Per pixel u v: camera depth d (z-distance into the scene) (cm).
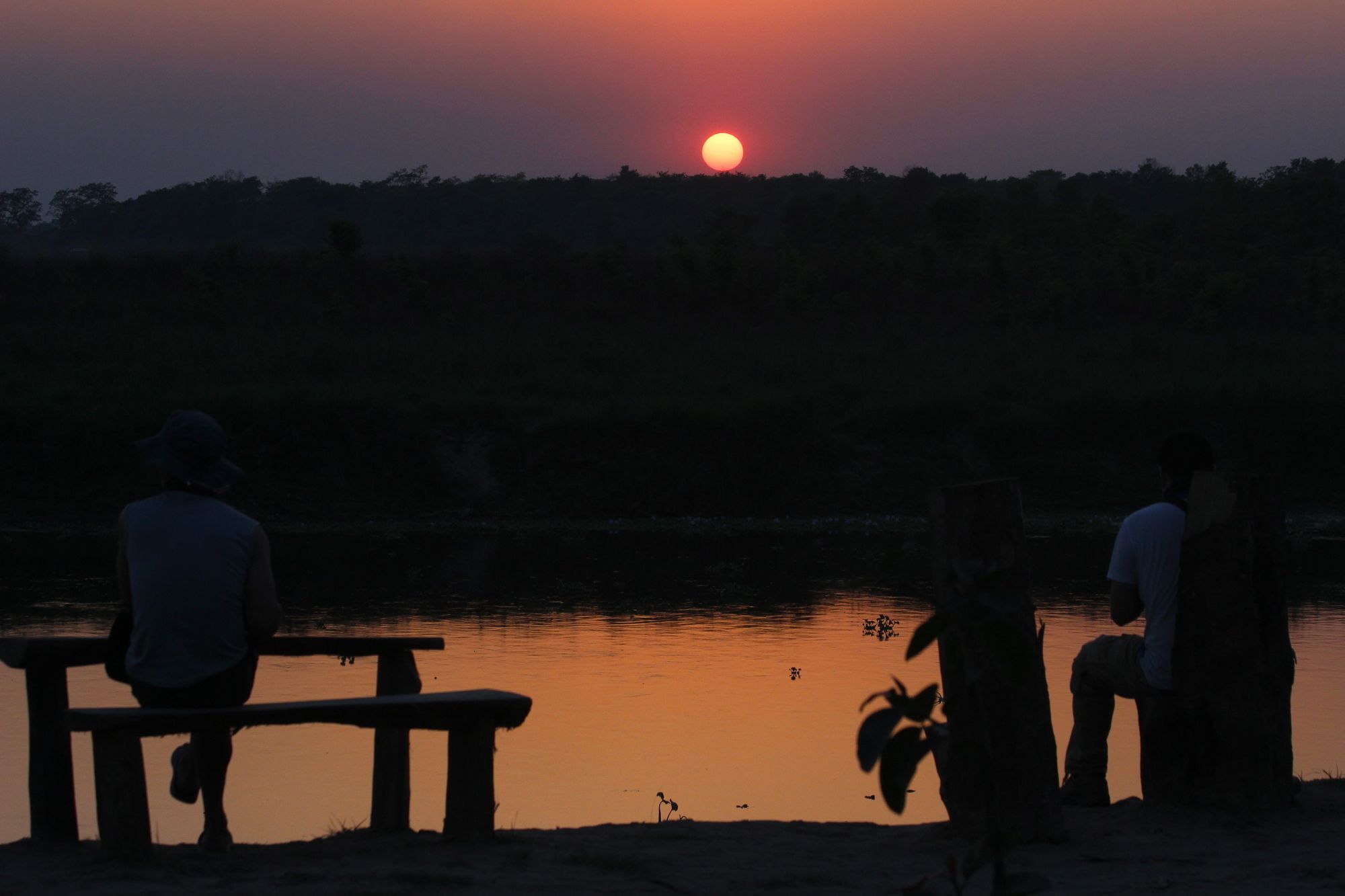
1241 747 711
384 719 619
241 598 618
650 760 1138
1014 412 4341
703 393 4512
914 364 4984
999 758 647
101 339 4728
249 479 3728
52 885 547
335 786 1038
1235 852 630
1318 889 562
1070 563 2766
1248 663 706
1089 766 768
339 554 2925
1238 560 705
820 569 2689
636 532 3484
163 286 5738
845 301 6066
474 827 651
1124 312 6162
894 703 324
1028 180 11406
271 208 18612
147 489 3619
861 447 4200
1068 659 1609
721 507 3941
